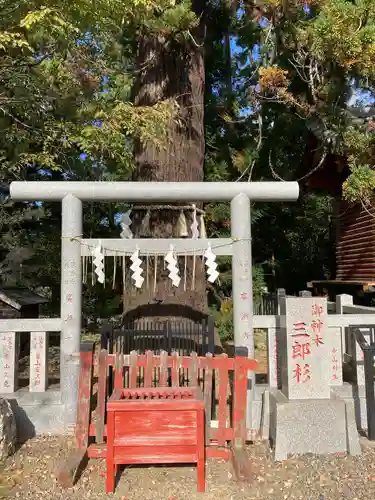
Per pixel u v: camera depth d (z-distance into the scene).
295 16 7.97
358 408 4.47
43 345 4.40
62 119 6.35
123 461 3.19
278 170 12.27
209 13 9.88
